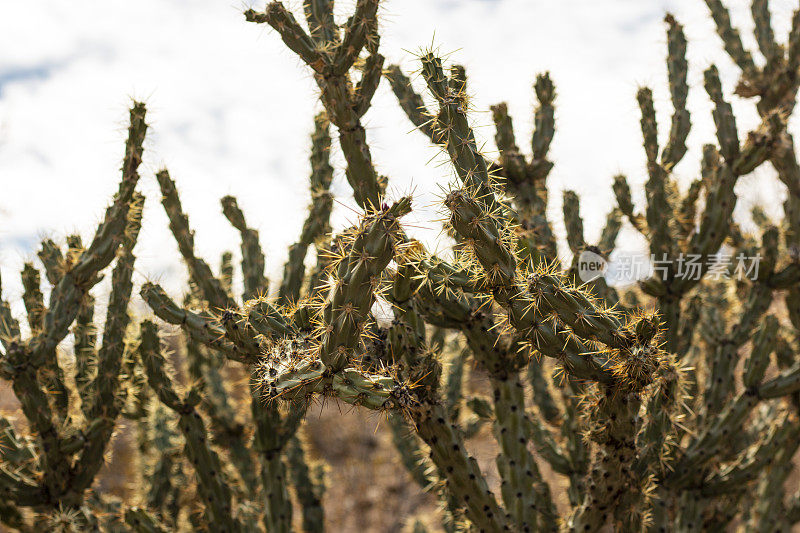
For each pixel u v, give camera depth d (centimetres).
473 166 239
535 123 374
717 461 393
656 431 276
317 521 504
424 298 287
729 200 370
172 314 264
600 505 262
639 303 431
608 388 225
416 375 250
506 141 366
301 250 362
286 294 354
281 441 376
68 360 354
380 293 217
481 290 227
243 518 406
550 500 366
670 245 368
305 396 204
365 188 276
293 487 505
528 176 369
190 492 487
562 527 295
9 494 308
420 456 471
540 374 453
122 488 706
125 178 310
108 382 318
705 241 368
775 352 455
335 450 1144
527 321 219
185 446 350
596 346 223
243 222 372
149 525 356
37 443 312
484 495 271
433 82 244
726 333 411
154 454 530
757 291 410
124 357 337
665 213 369
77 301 311
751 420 495
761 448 385
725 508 424
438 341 374
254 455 473
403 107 333
